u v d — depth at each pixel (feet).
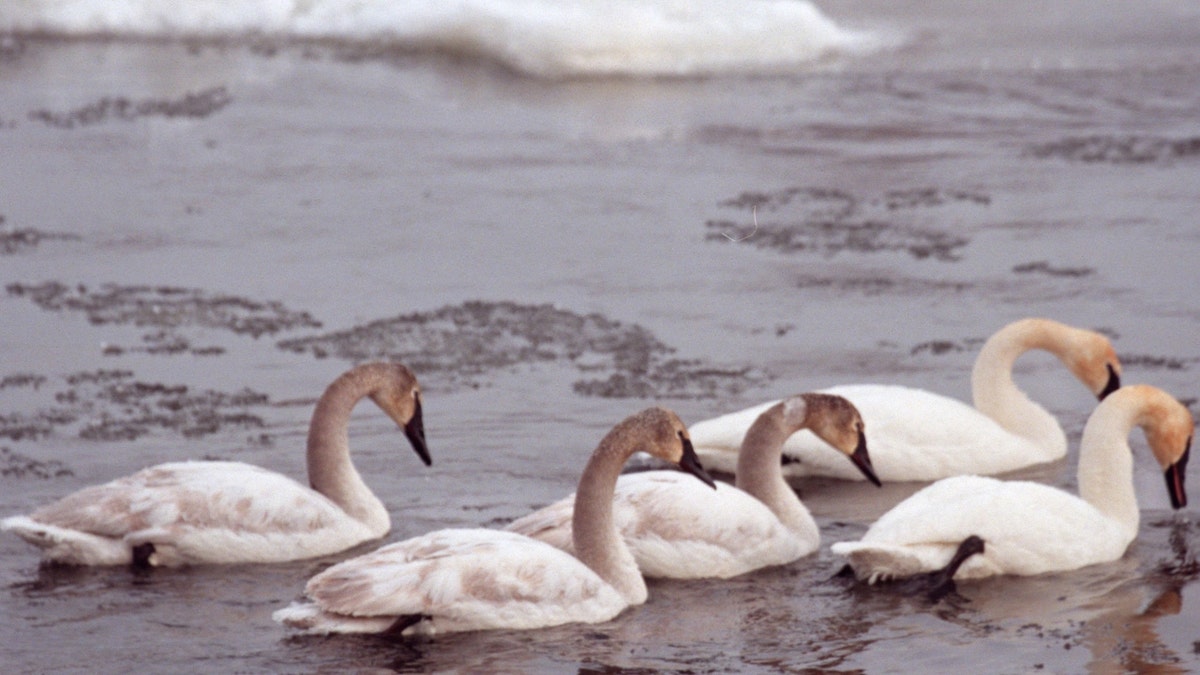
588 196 76.18
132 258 64.44
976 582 34.68
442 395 48.93
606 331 56.03
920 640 31.40
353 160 82.53
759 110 96.37
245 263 64.23
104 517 34.60
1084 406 49.03
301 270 63.41
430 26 111.86
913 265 64.85
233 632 31.32
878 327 56.54
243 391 48.78
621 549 33.53
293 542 35.50
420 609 30.53
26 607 32.48
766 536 35.81
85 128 87.66
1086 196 75.77
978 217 72.33
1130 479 37.37
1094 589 34.17
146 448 43.50
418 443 38.29
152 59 108.17
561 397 48.78
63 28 114.93
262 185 77.00
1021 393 45.52
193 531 34.76
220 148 84.23
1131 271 63.10
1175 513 39.24
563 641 31.07
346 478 37.37
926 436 43.24
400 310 58.29
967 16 125.08
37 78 100.99
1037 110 95.91
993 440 43.86
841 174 80.79
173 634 31.17
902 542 33.99
